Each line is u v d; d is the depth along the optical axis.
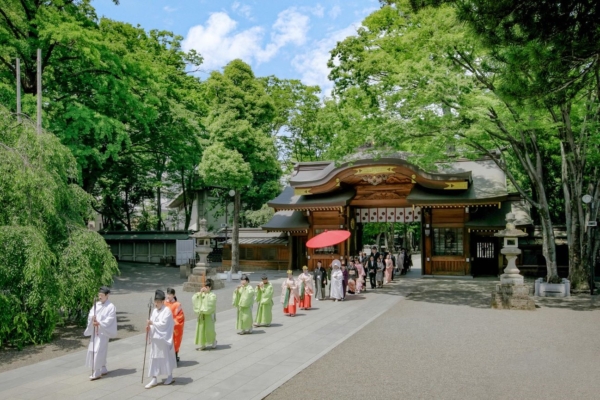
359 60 25.61
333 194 31.44
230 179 28.53
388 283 26.09
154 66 30.27
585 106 19.08
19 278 11.06
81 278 12.09
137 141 31.44
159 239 40.47
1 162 11.58
